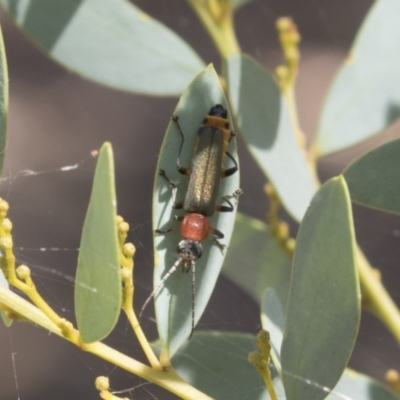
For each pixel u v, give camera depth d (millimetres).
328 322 135
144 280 209
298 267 136
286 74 168
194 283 144
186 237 148
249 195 276
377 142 289
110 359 138
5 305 137
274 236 174
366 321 221
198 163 151
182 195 151
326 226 134
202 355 154
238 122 157
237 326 207
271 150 158
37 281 219
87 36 167
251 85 158
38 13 165
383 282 242
